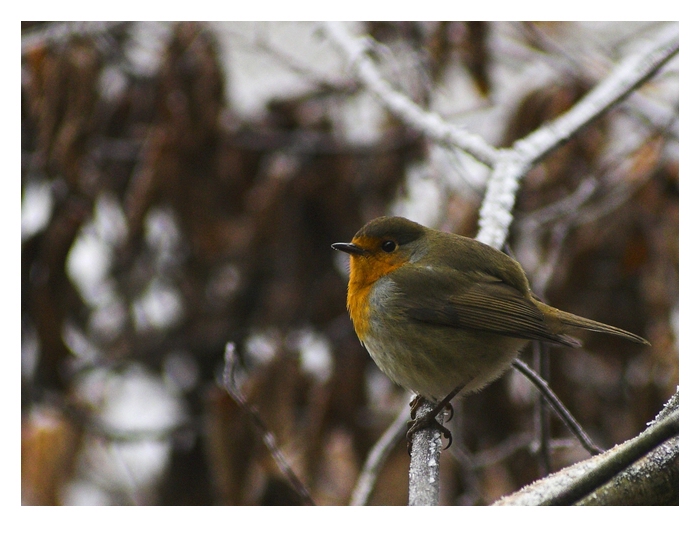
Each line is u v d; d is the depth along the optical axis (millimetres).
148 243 12211
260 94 12680
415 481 6438
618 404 10930
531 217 10273
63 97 10656
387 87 9516
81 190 10969
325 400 10375
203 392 13047
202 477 12438
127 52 11828
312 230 11602
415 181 11977
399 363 7508
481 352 7395
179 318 12961
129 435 12125
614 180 10625
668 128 10070
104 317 13367
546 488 5195
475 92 12438
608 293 10438
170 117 10859
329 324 11531
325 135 11617
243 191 11531
